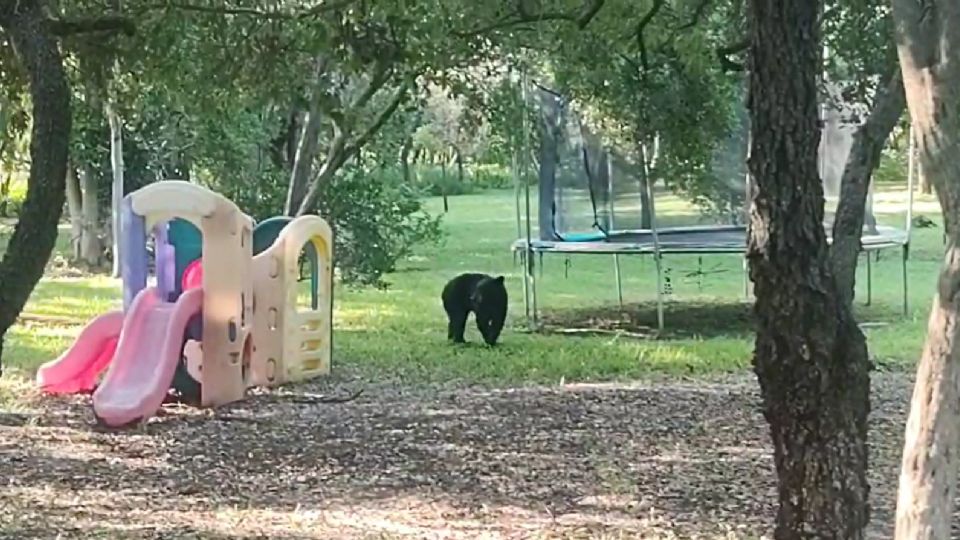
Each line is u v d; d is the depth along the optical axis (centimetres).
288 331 1156
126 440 900
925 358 381
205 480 779
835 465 429
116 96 903
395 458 841
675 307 1844
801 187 418
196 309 1037
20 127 702
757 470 794
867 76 956
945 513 381
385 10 816
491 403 1053
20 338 1429
